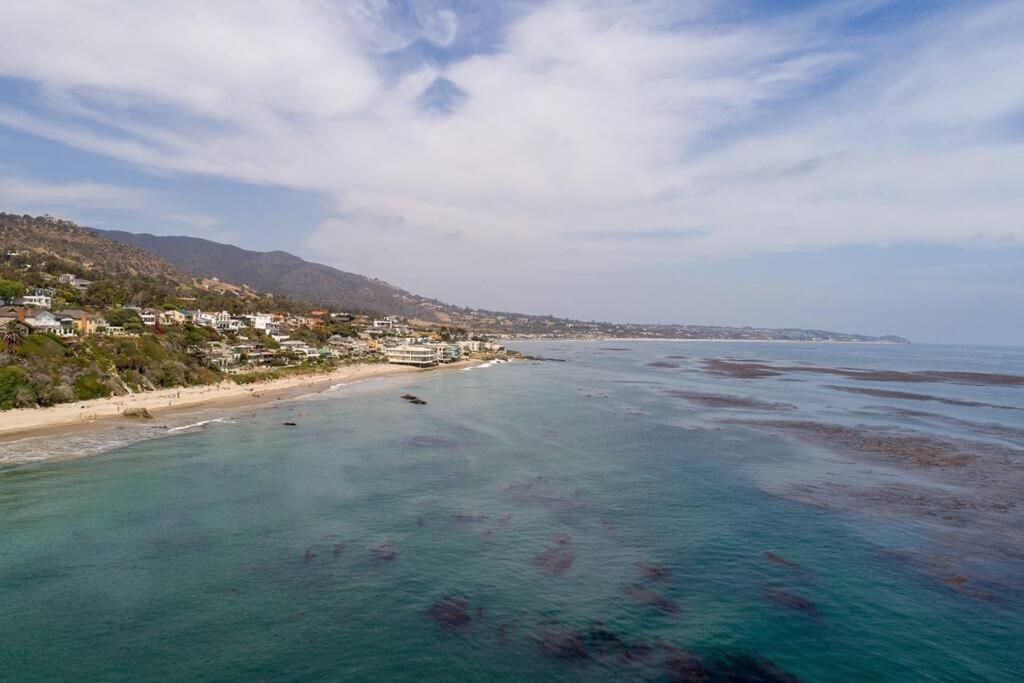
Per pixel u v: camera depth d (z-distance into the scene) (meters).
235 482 56.84
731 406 116.00
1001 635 32.31
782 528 47.34
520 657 29.69
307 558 40.16
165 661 28.72
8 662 28.33
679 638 31.62
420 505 51.16
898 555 42.38
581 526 47.12
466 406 112.62
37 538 42.66
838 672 29.03
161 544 41.97
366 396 124.44
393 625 32.28
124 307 168.12
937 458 72.25
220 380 131.38
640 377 181.88
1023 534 46.69
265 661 28.91
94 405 93.31
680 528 47.06
